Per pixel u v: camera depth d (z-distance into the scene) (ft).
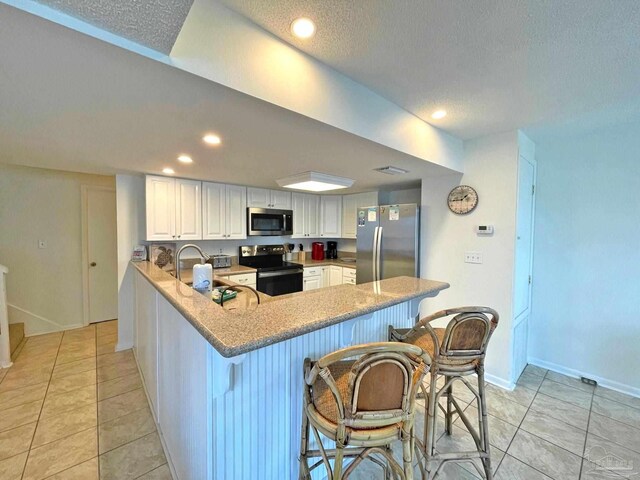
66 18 2.79
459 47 4.63
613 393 8.42
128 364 9.89
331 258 17.33
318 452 4.39
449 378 5.29
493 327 5.00
